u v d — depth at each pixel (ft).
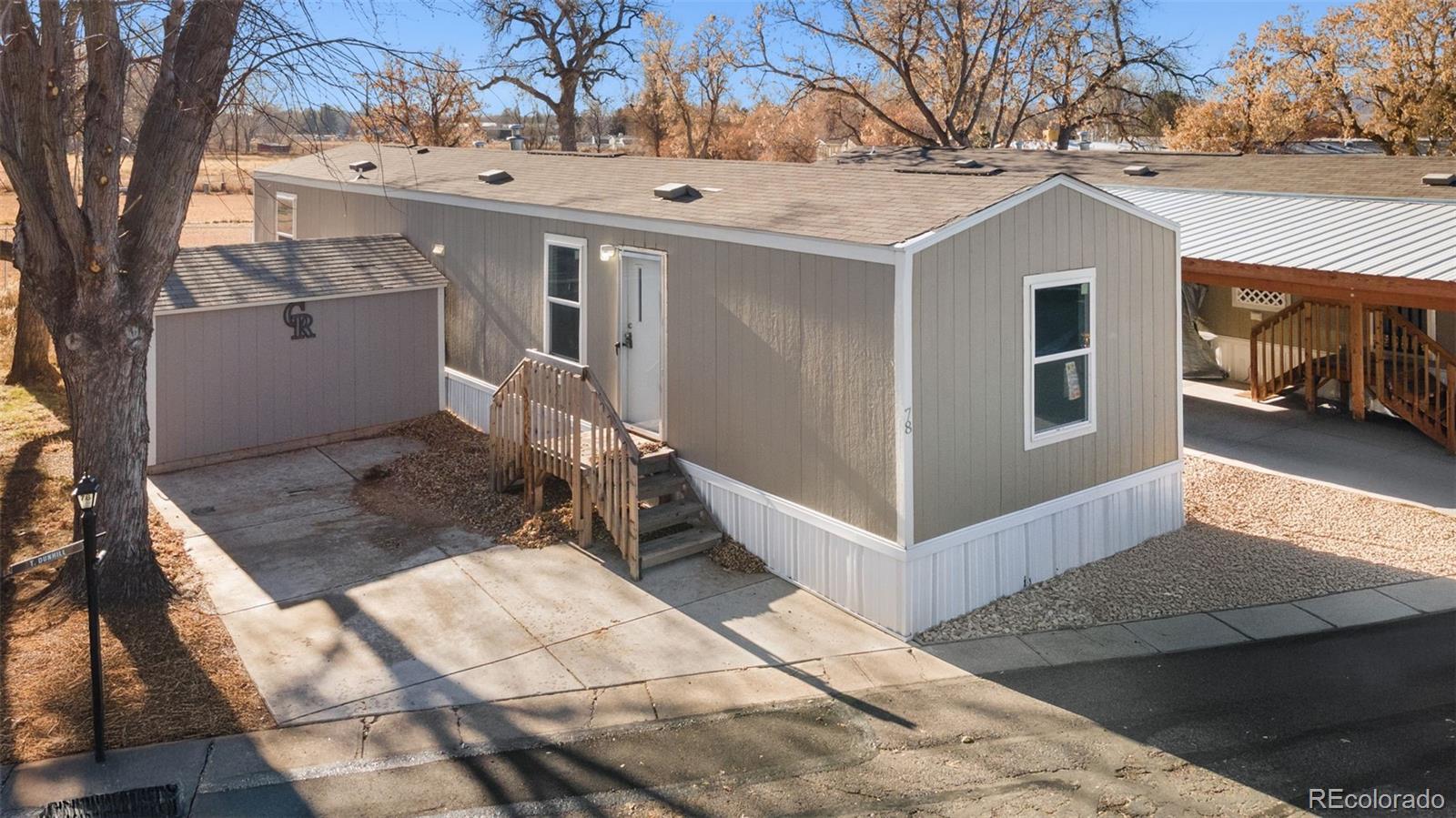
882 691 25.64
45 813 20.18
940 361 28.71
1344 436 48.11
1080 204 32.30
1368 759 22.22
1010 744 23.09
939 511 29.19
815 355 30.50
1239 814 20.35
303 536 35.50
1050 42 114.93
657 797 21.16
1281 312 53.57
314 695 25.08
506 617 29.50
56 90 26.25
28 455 43.16
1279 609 30.25
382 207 53.36
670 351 36.06
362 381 47.44
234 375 43.75
